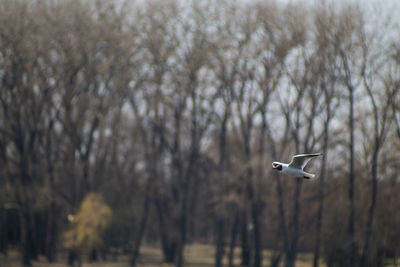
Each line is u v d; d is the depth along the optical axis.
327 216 50.75
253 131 60.06
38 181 60.84
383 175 45.75
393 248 43.72
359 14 46.44
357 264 47.62
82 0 55.69
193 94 56.88
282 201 52.25
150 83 58.03
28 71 53.81
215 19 53.59
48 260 60.34
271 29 49.44
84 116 59.03
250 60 51.56
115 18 57.03
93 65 55.62
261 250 60.50
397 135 44.75
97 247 52.31
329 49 47.28
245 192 55.94
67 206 61.00
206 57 53.53
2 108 57.25
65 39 53.31
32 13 52.91
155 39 55.28
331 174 51.28
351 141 46.97
